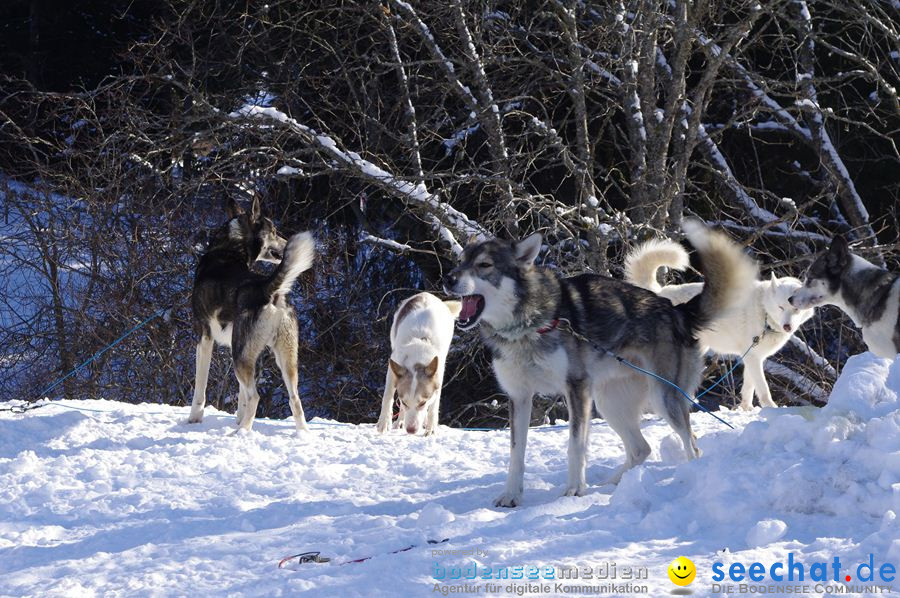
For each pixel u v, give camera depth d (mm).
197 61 16531
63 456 7484
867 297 8844
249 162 14570
